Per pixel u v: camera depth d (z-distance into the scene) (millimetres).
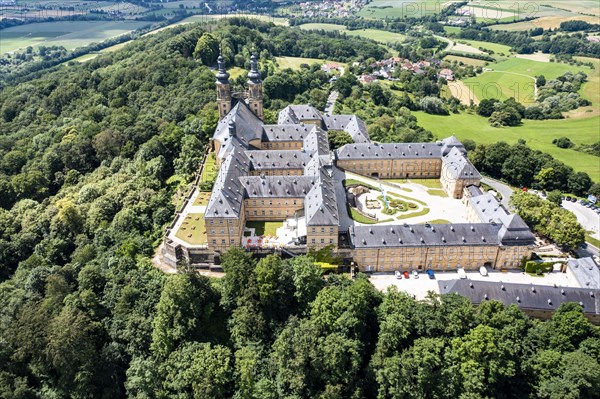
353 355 154500
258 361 161250
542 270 193375
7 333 173375
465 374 144875
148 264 195625
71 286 191750
